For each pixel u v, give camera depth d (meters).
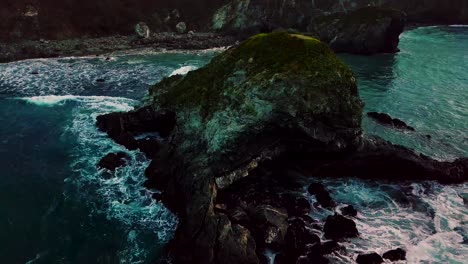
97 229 21.27
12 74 44.81
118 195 23.86
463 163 26.05
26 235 20.88
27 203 23.25
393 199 23.45
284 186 23.95
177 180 22.69
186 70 45.91
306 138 23.22
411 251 19.27
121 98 38.72
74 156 28.03
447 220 21.64
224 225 18.59
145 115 28.73
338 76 23.91
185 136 24.50
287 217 20.56
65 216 22.22
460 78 45.56
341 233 20.23
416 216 22.03
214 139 22.55
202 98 25.33
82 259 19.39
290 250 18.95
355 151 24.83
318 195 23.02
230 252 17.84
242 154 22.66
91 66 49.06
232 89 24.22
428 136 31.42
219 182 21.75
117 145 29.31
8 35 56.31
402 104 38.06
